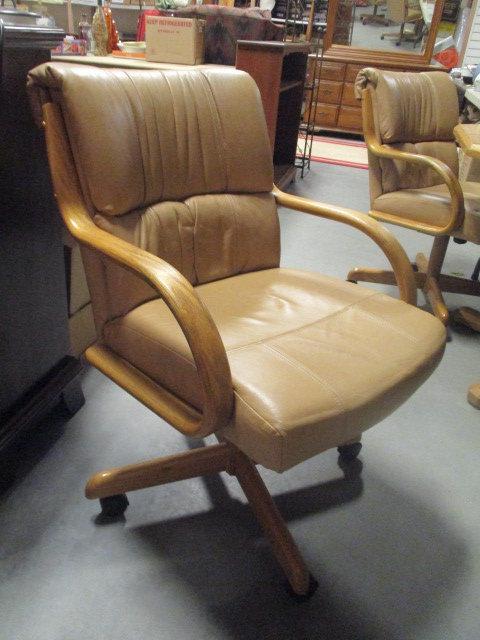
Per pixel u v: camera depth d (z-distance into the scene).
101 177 0.94
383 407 0.85
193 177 1.12
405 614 0.97
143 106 1.02
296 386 0.79
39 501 1.14
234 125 1.18
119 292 0.99
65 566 1.01
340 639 0.92
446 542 1.13
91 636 0.89
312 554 1.08
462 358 1.84
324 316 1.03
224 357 0.75
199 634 0.91
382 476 1.29
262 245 1.25
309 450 0.76
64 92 0.90
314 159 4.61
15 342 1.17
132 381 0.95
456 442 1.43
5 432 1.16
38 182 1.16
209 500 1.18
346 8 4.98
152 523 1.11
